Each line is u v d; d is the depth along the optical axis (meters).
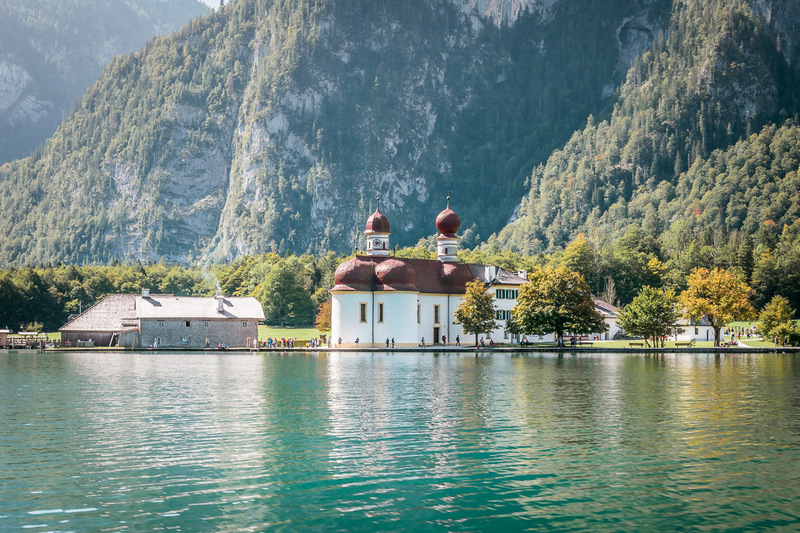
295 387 78.38
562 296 152.12
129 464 41.47
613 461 42.34
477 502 35.09
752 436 49.25
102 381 86.38
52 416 57.72
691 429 51.88
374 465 41.47
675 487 37.41
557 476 39.31
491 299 166.62
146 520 32.59
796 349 157.62
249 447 45.75
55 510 33.78
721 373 96.44
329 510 33.94
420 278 179.38
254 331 183.25
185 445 46.34
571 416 57.38
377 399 67.88
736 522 32.47
